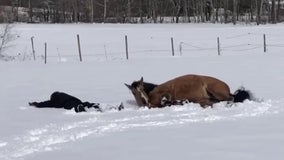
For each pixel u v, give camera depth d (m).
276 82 13.84
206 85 9.61
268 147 6.21
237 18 87.38
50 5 94.62
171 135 7.25
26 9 96.19
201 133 7.28
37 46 40.44
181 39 43.75
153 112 9.40
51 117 9.62
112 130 8.01
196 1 89.00
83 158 6.24
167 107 9.65
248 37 42.59
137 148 6.56
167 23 78.25
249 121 8.03
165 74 17.77
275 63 19.75
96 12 89.69
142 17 89.25
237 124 7.82
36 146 7.17
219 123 8.00
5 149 7.04
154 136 7.26
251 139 6.71
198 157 5.92
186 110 9.30
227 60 22.45
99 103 11.02
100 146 6.84
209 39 42.66
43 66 23.75
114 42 43.16
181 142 6.75
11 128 8.69
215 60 22.80
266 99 10.28
